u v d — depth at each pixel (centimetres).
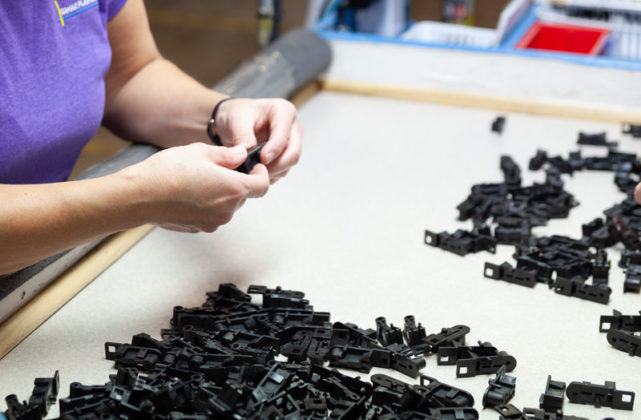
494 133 169
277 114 117
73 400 84
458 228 129
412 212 135
